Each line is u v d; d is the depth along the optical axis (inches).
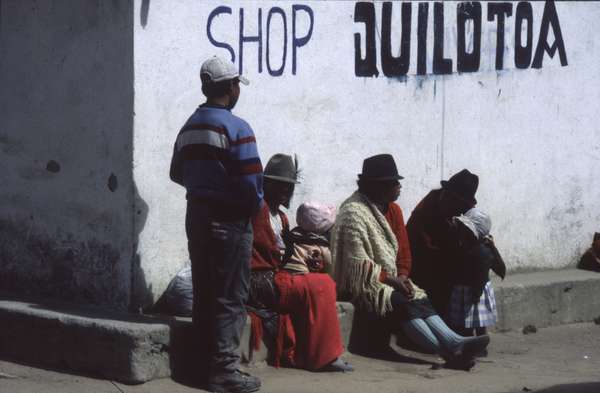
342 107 326.0
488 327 340.2
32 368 276.2
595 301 365.7
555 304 355.3
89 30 290.8
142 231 283.0
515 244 367.9
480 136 357.1
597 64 384.2
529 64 367.2
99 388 258.7
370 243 300.4
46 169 305.4
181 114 289.7
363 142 331.3
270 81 309.9
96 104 289.9
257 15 306.0
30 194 311.0
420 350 315.9
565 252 381.1
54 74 301.6
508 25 361.7
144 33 280.7
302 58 316.5
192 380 268.4
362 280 296.7
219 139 255.8
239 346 267.1
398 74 337.4
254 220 282.5
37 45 306.3
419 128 343.3
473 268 304.3
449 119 349.7
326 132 323.0
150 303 286.0
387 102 335.6
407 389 270.7
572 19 376.5
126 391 256.5
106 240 288.8
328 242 301.6
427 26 343.3
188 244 264.5
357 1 327.6
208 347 266.8
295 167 300.7
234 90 263.4
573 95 378.9
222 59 261.4
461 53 351.3
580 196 383.2
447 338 294.5
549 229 376.2
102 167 288.8
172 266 290.4
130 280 281.7
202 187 257.8
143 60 280.7
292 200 316.2
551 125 373.7
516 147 365.7
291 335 285.1
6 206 319.0
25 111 311.0
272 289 282.7
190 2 290.2
